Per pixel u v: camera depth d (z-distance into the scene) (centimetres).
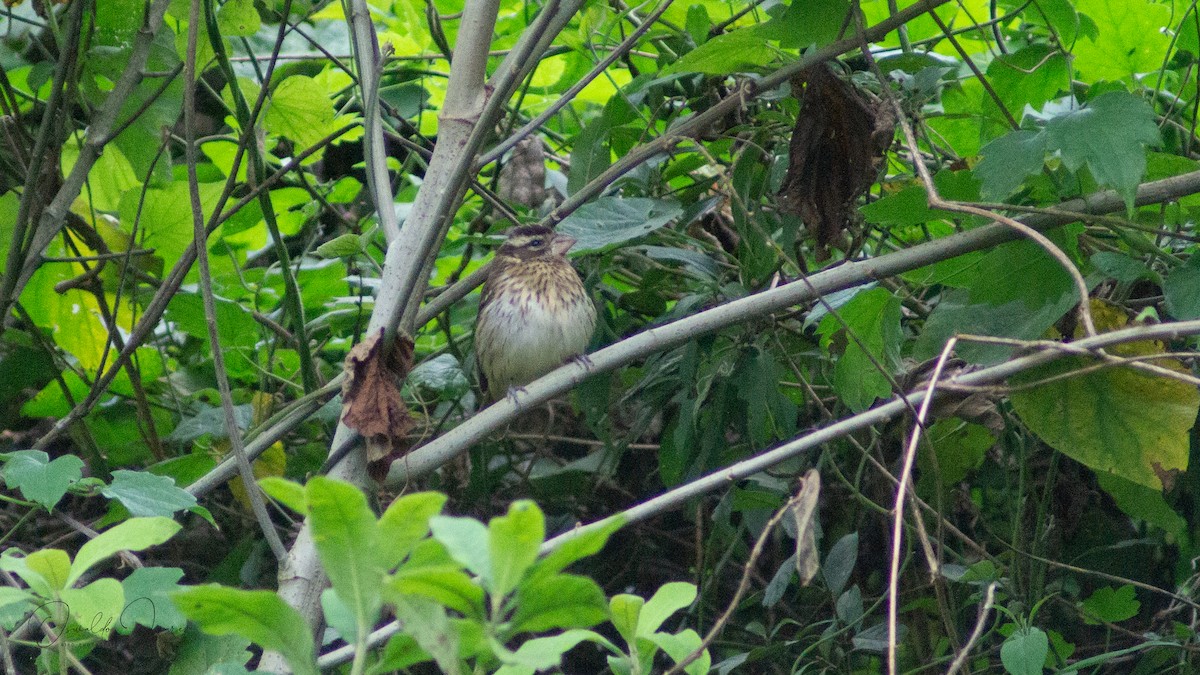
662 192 852
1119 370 642
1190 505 880
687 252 804
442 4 1094
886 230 796
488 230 914
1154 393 642
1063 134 576
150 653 898
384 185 677
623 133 862
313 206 1001
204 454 855
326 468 632
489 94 683
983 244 646
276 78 851
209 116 1096
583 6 775
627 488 984
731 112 813
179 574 542
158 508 570
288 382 911
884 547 900
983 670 734
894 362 662
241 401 977
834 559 805
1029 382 639
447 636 317
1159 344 659
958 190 652
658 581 984
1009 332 675
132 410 962
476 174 680
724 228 894
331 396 755
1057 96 888
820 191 712
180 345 1038
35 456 571
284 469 879
